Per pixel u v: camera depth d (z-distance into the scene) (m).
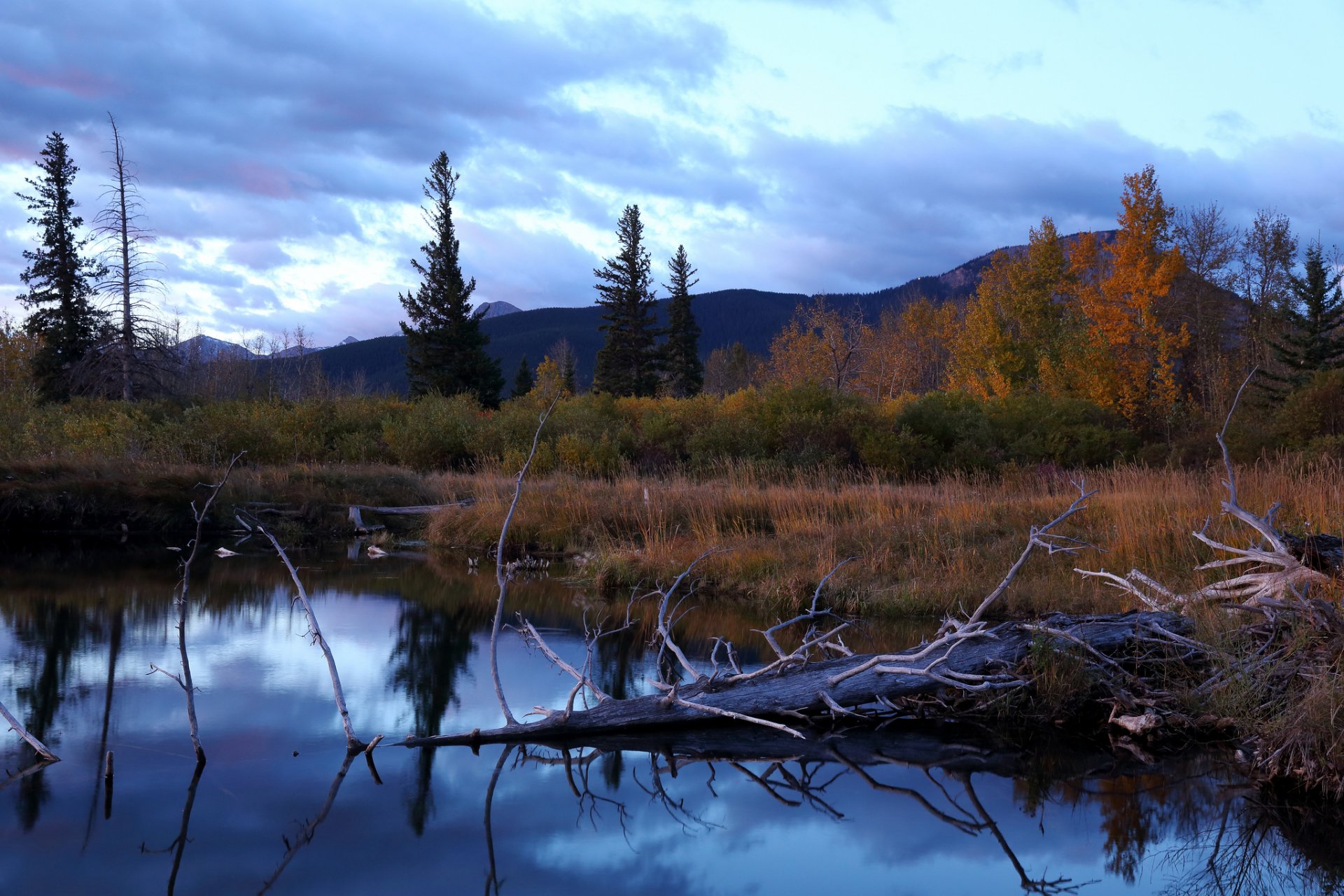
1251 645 6.56
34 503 15.74
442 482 19.78
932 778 5.62
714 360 81.00
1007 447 22.20
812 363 54.16
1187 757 5.99
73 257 40.50
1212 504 11.58
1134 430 30.58
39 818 4.67
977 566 10.98
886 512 13.88
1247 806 5.18
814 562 11.50
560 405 28.92
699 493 16.16
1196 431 29.33
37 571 12.26
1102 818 5.04
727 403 28.98
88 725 6.16
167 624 9.27
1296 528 9.45
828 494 15.36
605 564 12.48
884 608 10.03
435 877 4.12
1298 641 6.08
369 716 6.52
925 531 12.35
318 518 17.08
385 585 11.81
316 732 6.18
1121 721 6.39
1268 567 7.96
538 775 5.54
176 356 35.75
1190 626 7.01
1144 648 6.96
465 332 46.88
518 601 10.97
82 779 5.23
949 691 6.68
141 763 5.50
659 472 20.86
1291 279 36.66
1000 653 6.79
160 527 16.02
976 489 16.48
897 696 6.81
